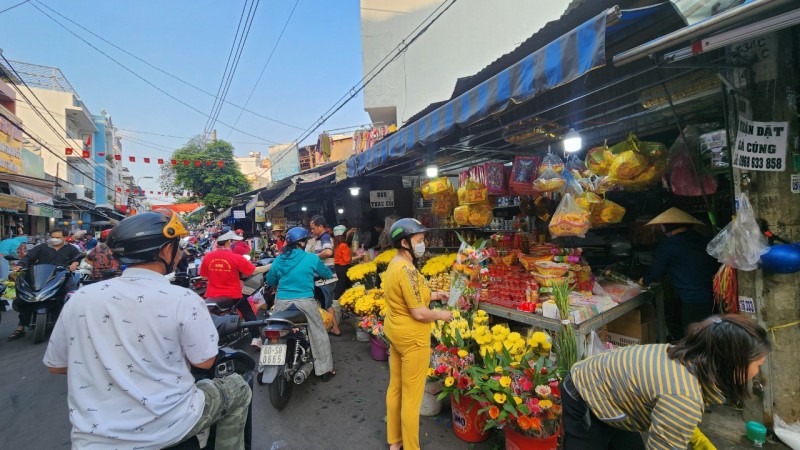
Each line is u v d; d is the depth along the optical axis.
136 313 1.32
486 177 4.13
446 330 3.04
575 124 3.88
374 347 4.29
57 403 3.59
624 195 4.76
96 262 6.46
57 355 1.35
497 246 4.52
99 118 26.08
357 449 2.66
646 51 1.86
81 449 1.24
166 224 1.49
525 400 2.28
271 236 13.37
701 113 3.35
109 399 1.28
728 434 2.57
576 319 2.70
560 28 3.49
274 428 2.96
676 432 1.33
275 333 3.01
